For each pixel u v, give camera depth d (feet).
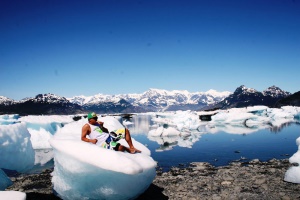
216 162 40.27
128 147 21.49
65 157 18.12
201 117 196.65
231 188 24.59
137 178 17.99
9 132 33.68
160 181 28.30
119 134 19.92
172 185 26.53
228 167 35.76
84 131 19.42
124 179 17.38
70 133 22.22
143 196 23.00
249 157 43.78
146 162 18.81
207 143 63.21
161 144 63.82
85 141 18.98
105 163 16.38
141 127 144.25
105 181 17.42
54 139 19.81
